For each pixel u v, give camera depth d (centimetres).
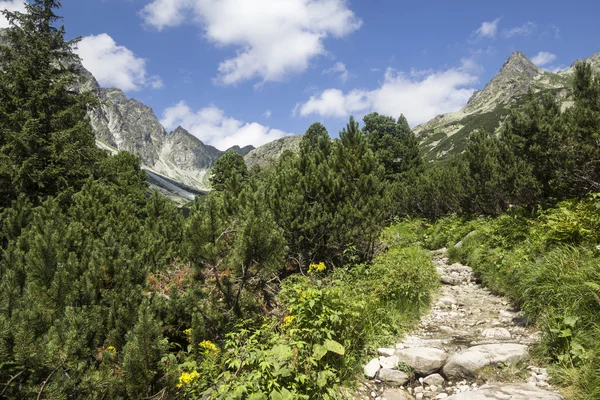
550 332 419
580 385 337
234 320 468
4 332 265
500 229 1009
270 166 3156
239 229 517
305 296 438
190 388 342
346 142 1016
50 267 425
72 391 284
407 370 438
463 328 588
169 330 425
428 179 1930
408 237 1523
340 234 846
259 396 299
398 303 655
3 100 1339
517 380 383
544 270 544
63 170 1316
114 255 493
